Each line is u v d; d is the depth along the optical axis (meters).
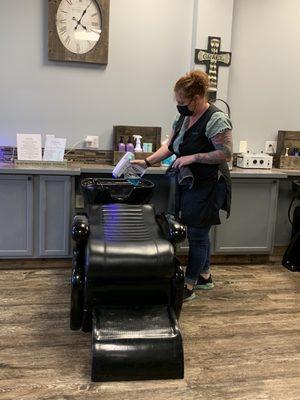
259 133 3.79
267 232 3.47
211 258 3.51
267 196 3.41
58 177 3.04
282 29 3.68
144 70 3.48
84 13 3.28
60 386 1.89
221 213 3.36
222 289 3.02
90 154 3.49
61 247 3.15
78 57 3.32
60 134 3.44
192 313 2.64
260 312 2.68
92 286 2.05
